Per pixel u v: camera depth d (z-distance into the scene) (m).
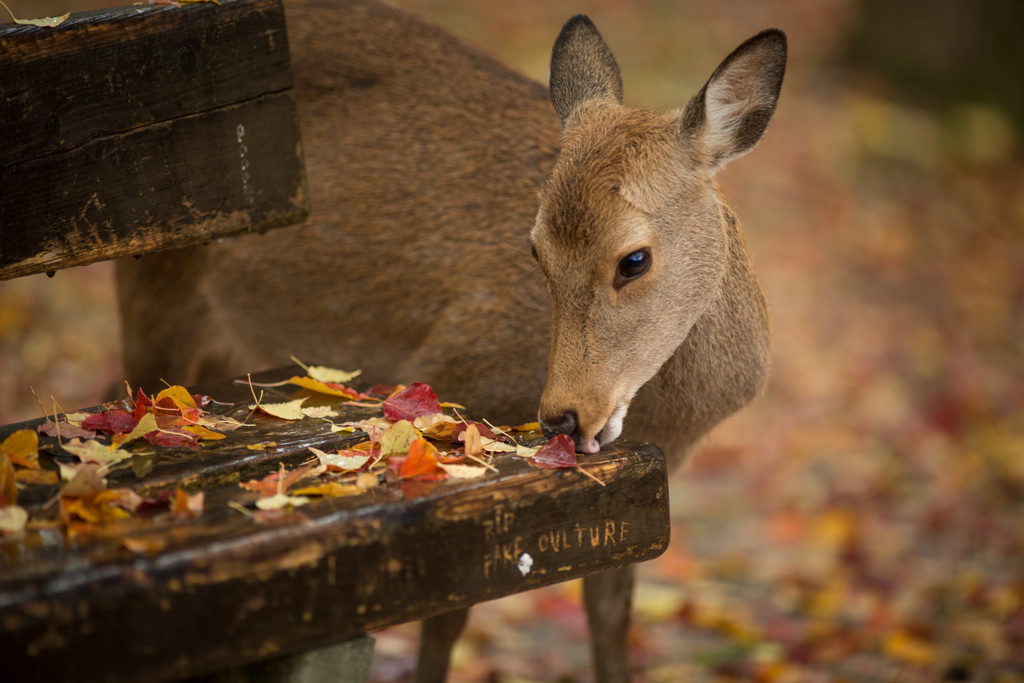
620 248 5.79
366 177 7.96
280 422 5.09
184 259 8.53
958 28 25.03
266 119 5.59
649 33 26.09
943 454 13.90
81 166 5.06
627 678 8.02
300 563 3.80
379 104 8.08
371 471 4.50
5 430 4.79
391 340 7.99
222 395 5.54
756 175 20.75
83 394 12.38
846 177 21.67
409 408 5.19
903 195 21.67
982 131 24.62
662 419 7.10
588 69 6.92
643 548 4.72
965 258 20.23
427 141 7.93
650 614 10.06
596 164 5.92
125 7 5.23
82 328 13.73
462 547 4.18
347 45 8.20
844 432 14.39
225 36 5.35
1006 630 9.24
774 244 18.77
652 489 4.70
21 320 13.34
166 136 5.29
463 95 8.04
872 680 8.62
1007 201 22.84
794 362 15.98
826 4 30.02
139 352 9.01
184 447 4.68
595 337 5.89
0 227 4.90
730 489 13.11
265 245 8.20
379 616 4.03
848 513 12.27
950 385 15.85
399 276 7.83
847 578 10.91
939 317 18.08
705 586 10.77
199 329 8.93
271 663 4.13
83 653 3.47
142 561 3.59
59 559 3.62
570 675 8.95
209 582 3.64
